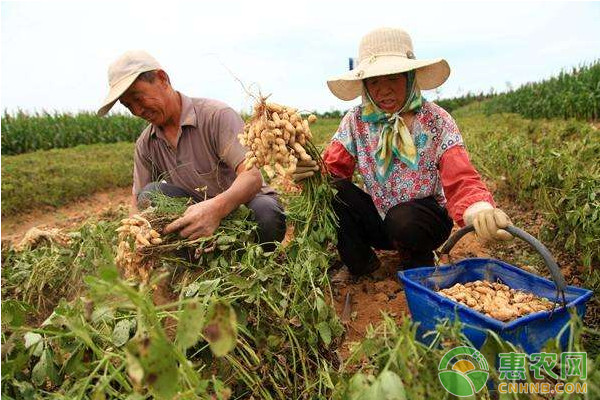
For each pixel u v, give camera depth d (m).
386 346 1.39
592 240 2.66
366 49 2.45
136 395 1.34
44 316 2.80
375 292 2.78
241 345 1.88
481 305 1.87
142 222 2.20
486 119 13.98
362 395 1.25
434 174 2.56
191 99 2.83
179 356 1.18
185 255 2.42
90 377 1.36
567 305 1.67
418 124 2.50
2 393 1.52
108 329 1.69
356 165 2.94
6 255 3.36
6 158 10.77
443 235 2.66
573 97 12.04
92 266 2.68
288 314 2.06
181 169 2.87
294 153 2.28
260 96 2.13
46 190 7.40
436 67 2.54
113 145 14.45
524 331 1.61
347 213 2.71
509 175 4.57
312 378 1.91
